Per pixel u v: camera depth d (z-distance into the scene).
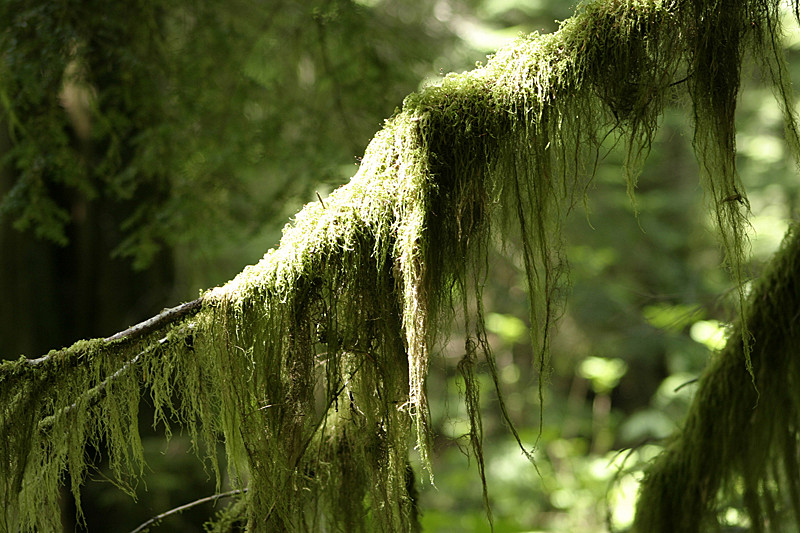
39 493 1.51
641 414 6.64
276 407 1.42
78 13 2.85
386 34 3.55
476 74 1.46
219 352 1.41
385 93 3.44
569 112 1.43
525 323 7.81
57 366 1.44
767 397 1.92
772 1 1.40
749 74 1.46
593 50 1.40
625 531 2.96
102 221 3.99
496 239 1.58
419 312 1.36
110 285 4.00
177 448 3.70
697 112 1.41
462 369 1.44
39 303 3.88
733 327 2.00
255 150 3.21
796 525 1.96
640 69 1.40
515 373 8.01
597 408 8.84
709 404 2.00
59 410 1.44
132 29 3.00
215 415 1.49
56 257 3.98
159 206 3.52
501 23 6.54
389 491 1.51
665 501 2.09
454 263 1.44
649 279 7.18
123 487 1.48
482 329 1.44
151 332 1.43
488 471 6.93
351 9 3.20
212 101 3.14
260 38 3.38
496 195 1.46
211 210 3.25
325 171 3.21
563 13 6.25
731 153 1.43
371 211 1.39
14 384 1.43
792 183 7.07
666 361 8.24
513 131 1.43
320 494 1.71
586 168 1.54
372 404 1.47
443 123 1.42
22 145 3.11
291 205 3.30
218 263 5.02
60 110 3.04
